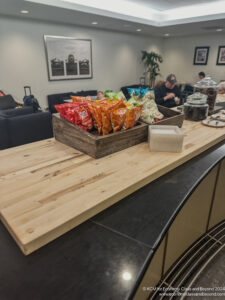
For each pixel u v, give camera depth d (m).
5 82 4.85
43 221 0.69
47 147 1.28
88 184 0.90
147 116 1.34
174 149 1.21
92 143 1.11
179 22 5.38
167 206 0.85
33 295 0.52
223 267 1.49
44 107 5.62
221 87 3.47
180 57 8.24
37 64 5.24
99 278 0.56
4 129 2.96
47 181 0.92
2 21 4.51
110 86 7.02
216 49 7.34
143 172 1.00
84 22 5.25
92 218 0.78
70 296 0.52
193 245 1.55
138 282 0.56
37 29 5.04
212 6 5.06
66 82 5.89
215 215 1.75
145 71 8.05
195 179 1.04
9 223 0.68
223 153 1.35
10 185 0.89
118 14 4.77
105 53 6.57
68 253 0.64
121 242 0.68
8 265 0.60
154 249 0.65
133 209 0.83
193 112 1.77
